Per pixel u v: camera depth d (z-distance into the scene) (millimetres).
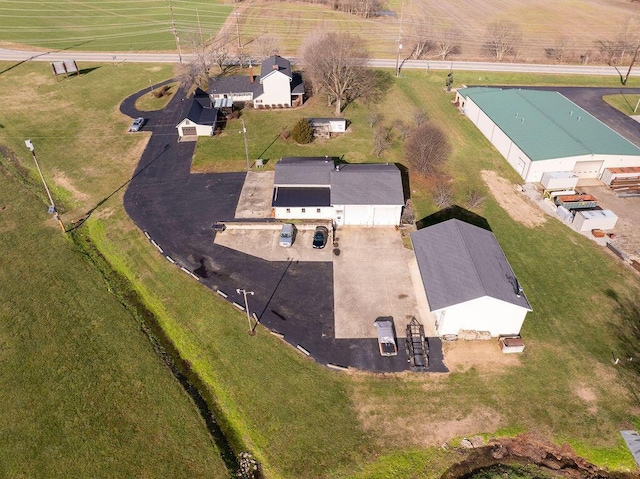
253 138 65312
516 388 34156
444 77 87688
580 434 31500
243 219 50250
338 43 74750
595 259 45625
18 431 31609
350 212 48406
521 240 47969
